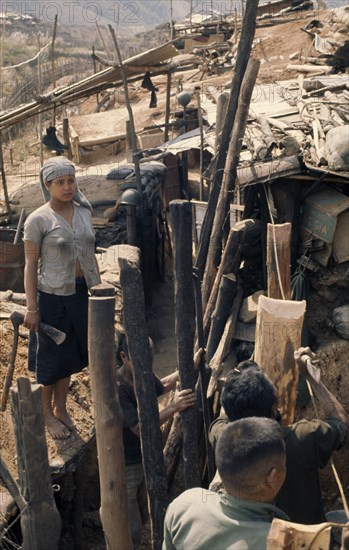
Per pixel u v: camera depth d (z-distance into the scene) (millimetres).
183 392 4504
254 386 3600
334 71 13492
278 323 4633
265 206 6727
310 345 6551
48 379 5082
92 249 4969
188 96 11383
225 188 6258
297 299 6535
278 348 4633
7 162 16453
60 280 4867
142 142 13711
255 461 2857
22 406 3812
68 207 4898
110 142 14664
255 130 7449
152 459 4301
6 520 4668
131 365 4305
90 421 5566
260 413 3600
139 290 4098
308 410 6191
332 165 6086
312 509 3721
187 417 4516
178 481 6047
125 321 4141
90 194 10445
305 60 14281
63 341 4926
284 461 2947
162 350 8570
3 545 4684
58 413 5383
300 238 6695
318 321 6664
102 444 4070
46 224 4801
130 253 7746
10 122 10258
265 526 2852
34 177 14281
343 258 6582
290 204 6527
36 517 4008
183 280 4371
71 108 20203
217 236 6277
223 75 16922
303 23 18688
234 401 3607
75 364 5109
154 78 19734
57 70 25219
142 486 5234
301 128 7172
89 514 6176
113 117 16062
